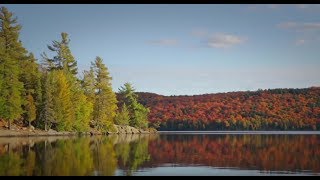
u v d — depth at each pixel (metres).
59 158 36.28
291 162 35.47
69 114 91.31
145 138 84.12
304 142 65.19
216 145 58.53
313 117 194.88
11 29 86.31
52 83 89.25
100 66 112.31
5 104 75.50
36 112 86.25
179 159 38.16
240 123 193.50
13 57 85.50
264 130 193.25
